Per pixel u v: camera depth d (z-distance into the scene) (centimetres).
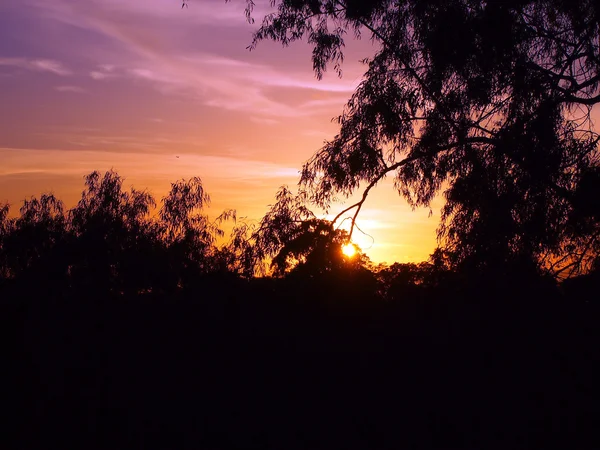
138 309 1268
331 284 1309
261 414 1024
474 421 996
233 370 1149
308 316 1282
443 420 999
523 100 1235
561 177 1191
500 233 1222
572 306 1191
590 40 1215
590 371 1101
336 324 1270
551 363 1136
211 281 1322
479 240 1244
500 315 1223
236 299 1299
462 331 1225
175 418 1012
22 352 1159
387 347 1212
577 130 1207
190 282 1322
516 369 1130
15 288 1231
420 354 1188
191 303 1278
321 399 1070
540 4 1240
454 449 917
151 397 1074
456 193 1288
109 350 1180
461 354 1186
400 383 1116
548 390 1070
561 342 1166
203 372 1138
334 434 972
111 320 1241
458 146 1318
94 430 987
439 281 1295
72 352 1167
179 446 945
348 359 1174
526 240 1211
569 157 1182
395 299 1305
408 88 1325
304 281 1323
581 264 1194
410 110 1312
